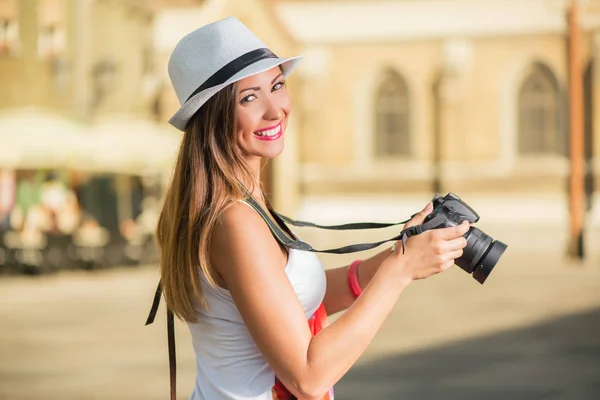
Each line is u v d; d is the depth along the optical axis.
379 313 2.37
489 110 28.98
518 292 16.67
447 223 2.47
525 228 28.08
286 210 29.47
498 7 28.78
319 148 29.80
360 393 8.36
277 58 2.61
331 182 29.62
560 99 28.55
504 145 28.84
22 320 13.58
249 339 2.53
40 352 10.96
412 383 8.79
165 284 2.62
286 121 2.68
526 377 9.02
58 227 20.58
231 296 2.50
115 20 26.61
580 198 22.67
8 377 9.48
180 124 2.62
